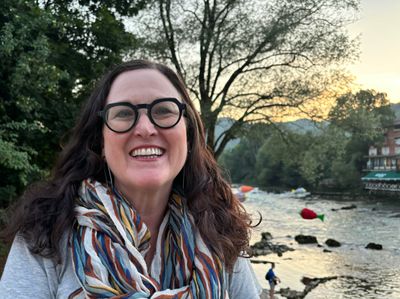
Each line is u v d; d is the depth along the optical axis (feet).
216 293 4.30
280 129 66.03
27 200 4.43
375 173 190.70
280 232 82.74
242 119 64.13
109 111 4.34
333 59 60.08
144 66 4.64
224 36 59.93
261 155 260.62
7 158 22.97
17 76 25.41
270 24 58.65
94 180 4.53
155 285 4.08
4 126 26.21
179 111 4.43
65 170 4.75
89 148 4.84
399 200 155.63
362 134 66.13
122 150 4.29
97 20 36.99
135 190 4.46
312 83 62.23
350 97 63.00
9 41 24.81
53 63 33.06
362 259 58.85
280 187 240.32
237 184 263.49
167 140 4.36
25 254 4.07
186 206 4.81
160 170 4.29
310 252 63.72
